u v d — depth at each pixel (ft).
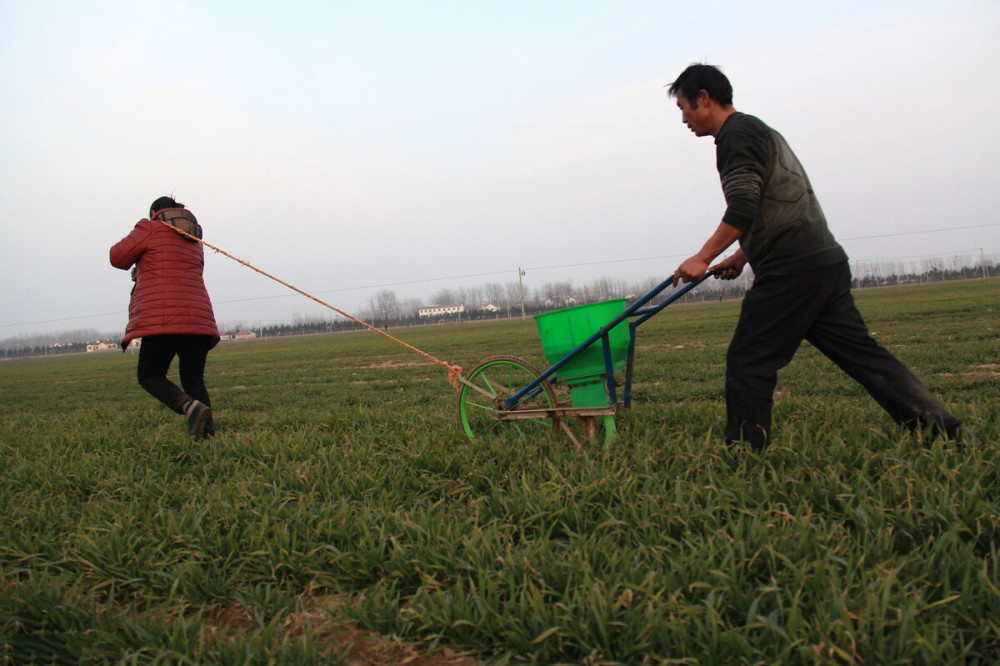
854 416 14.19
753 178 11.39
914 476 9.64
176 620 8.15
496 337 113.29
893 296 147.13
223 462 16.06
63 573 9.83
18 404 48.65
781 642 6.57
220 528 11.14
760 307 11.94
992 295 104.17
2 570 9.98
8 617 8.27
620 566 8.38
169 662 7.34
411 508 11.78
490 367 16.33
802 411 15.67
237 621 8.90
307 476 13.46
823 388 24.14
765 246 11.72
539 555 8.72
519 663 7.28
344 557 9.50
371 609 8.30
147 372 19.69
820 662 6.13
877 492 9.58
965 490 8.96
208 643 8.20
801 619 6.59
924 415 11.70
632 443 13.70
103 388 60.54
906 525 8.55
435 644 7.60
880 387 12.02
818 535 8.12
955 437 11.35
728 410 12.49
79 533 10.85
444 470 13.75
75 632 8.11
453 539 9.48
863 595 6.97
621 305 14.58
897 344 41.42
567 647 7.27
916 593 6.96
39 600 8.59
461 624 7.66
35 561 10.27
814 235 11.59
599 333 14.07
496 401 15.88
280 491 12.67
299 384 49.19
